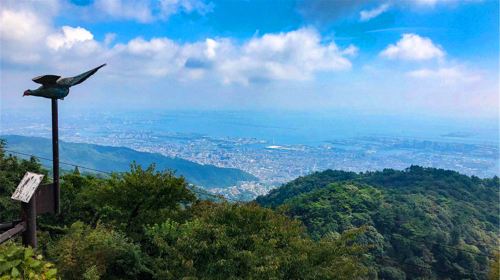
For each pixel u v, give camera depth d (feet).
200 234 26.45
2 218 44.93
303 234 32.63
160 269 27.09
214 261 24.81
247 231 27.14
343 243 28.32
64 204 46.29
